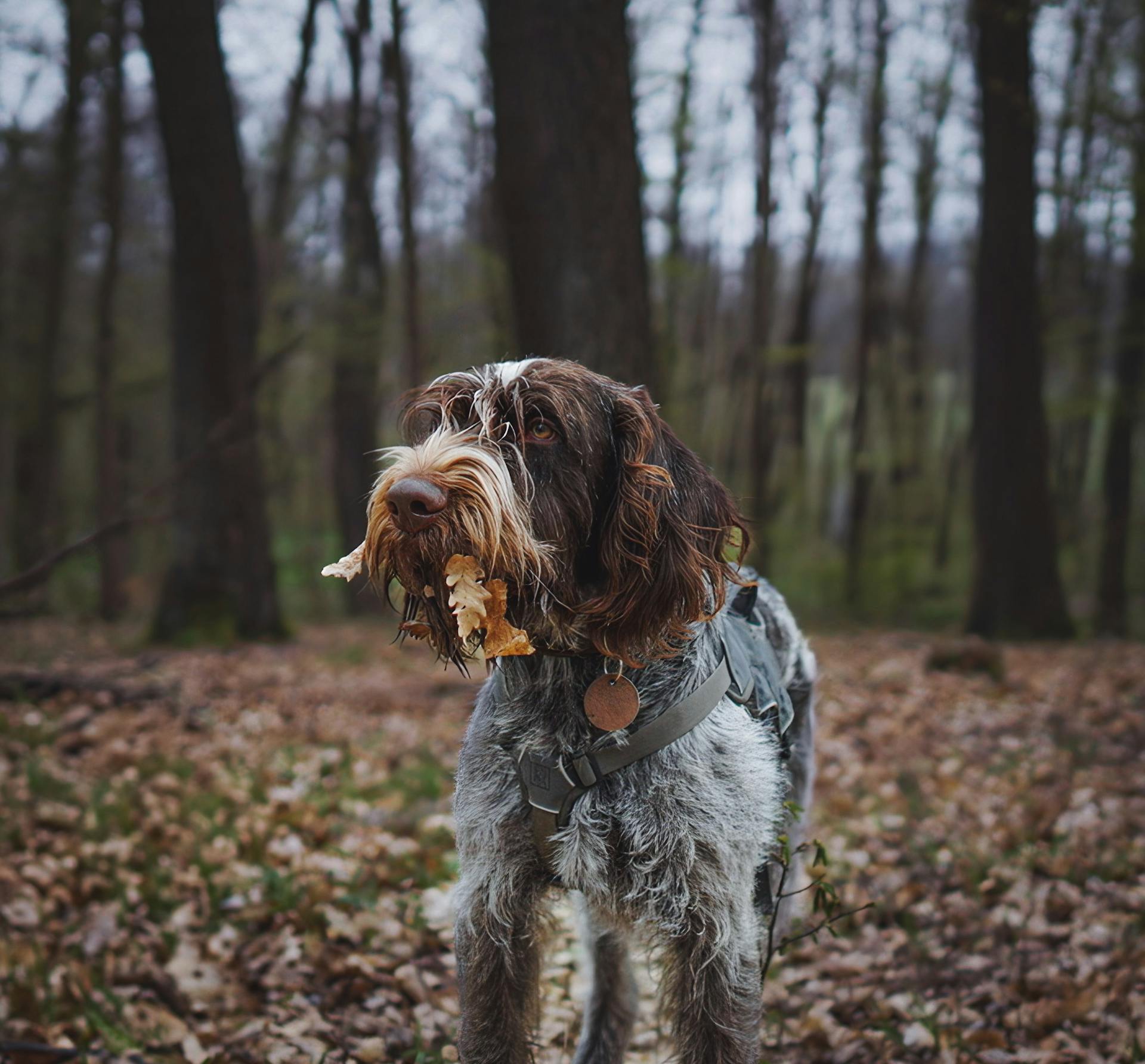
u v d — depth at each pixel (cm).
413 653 1063
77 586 2042
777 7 2025
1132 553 2111
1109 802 507
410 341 1445
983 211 1265
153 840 470
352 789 542
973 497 1304
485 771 233
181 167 1098
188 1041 315
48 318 1836
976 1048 308
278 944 375
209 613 1127
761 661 259
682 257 1791
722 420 2550
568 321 589
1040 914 392
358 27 1563
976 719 705
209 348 1115
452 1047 311
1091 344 1803
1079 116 1257
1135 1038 296
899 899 408
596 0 584
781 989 355
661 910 225
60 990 337
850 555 2188
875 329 2448
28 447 1867
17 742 621
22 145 1597
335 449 2312
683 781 221
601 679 219
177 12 1076
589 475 214
